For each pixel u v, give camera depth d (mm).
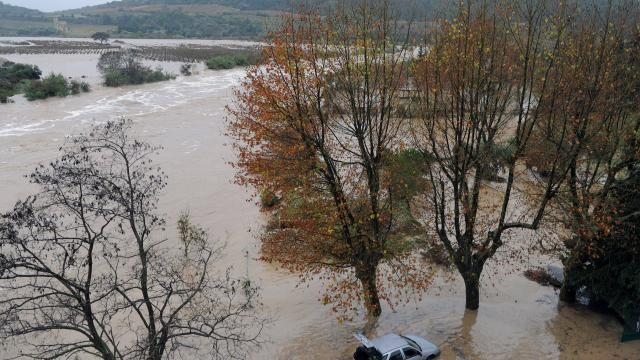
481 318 24234
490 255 23469
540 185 27703
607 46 21750
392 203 25484
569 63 21859
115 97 80125
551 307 25203
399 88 25016
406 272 26359
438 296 26844
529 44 21109
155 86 93188
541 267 29500
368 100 22000
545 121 26078
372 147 22547
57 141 53062
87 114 67188
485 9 21203
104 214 18375
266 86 21750
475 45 21125
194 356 21969
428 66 22734
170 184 43625
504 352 21625
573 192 22953
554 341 22328
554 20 20641
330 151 24781
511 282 28125
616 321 23672
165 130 60719
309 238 23328
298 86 20734
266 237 28156
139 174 21062
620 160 24609
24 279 27781
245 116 24547
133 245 32500
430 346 21109
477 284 24391
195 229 32969
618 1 22406
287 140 22156
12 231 16141
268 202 37812
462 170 22438
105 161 43250
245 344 22797
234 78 106062
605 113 23109
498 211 36156
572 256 23062
